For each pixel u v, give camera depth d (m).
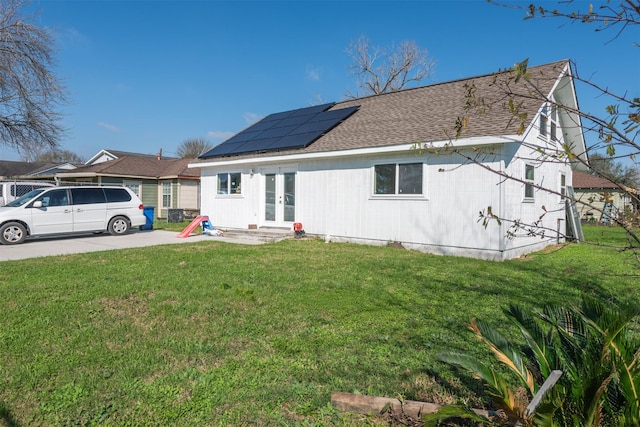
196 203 26.02
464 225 10.01
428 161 10.61
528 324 2.70
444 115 11.30
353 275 7.30
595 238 14.30
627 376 2.01
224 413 2.84
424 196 10.69
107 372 3.39
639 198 2.04
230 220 15.82
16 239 11.70
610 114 1.97
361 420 2.80
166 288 6.14
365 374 3.43
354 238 12.16
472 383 3.27
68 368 3.45
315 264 8.40
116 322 4.61
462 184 10.02
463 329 4.51
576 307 2.52
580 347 2.40
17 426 2.65
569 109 2.11
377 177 11.68
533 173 11.23
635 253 2.30
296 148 13.14
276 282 6.65
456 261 9.04
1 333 4.21
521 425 2.01
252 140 15.75
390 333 4.40
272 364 3.60
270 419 2.78
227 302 5.43
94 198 13.41
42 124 21.22
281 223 14.27
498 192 9.48
